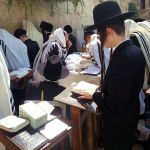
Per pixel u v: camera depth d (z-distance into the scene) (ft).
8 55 9.89
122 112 4.73
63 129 4.66
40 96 7.90
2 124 4.53
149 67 7.08
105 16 4.63
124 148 5.21
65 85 7.82
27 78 9.07
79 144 6.27
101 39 4.82
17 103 8.04
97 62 9.24
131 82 4.45
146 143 8.09
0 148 5.33
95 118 7.70
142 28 7.80
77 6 16.21
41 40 12.84
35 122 4.57
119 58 4.49
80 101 5.60
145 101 7.20
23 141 4.25
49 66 8.14
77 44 15.57
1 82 6.15
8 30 12.09
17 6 12.35
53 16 15.05
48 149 4.32
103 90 5.01
